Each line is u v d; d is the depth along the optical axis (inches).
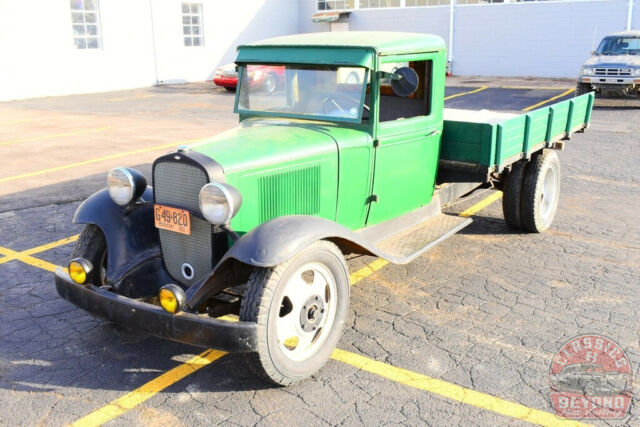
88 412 131.6
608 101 649.6
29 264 215.6
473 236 245.0
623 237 242.1
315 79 175.9
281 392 138.7
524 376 144.5
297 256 133.9
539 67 955.3
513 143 213.3
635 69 610.2
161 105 674.2
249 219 149.2
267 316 129.0
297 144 157.5
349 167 170.7
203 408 132.7
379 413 130.7
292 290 137.2
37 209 282.4
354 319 173.6
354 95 170.7
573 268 210.5
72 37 799.1
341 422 127.7
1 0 719.1
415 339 161.9
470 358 152.6
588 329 166.7
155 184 150.4
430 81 193.0
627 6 868.6
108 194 166.2
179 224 147.0
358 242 148.6
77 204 290.8
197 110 629.3
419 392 138.4
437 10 1010.1
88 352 156.6
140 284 156.1
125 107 657.6
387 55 170.7
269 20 1072.8
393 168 186.5
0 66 730.2
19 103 703.7
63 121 556.4
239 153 146.9
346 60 168.1
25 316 176.1
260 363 130.9
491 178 227.1
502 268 211.0
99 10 821.9
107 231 158.6
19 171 358.3
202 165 138.5
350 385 141.4
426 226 203.8
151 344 161.3
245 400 135.7
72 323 172.2
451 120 208.4
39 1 756.0
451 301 185.0
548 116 233.3
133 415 130.5
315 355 143.5
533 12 936.9
